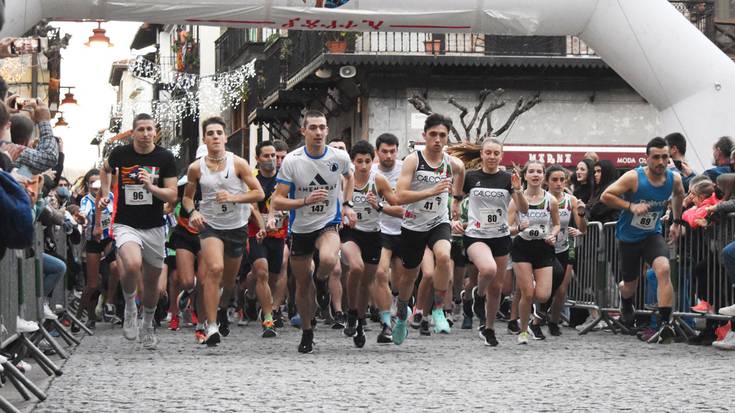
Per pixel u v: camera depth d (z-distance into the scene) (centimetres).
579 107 3334
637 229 1405
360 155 1331
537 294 1372
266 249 1545
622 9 1917
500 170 1348
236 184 1284
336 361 1116
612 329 1623
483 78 3278
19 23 1762
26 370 977
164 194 1239
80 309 1820
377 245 1284
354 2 1841
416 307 1656
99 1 1798
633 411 734
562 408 749
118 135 6950
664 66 1920
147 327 1297
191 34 6025
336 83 3516
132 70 5647
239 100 4547
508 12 1889
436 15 1866
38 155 1105
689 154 1922
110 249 1812
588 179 1789
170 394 828
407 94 3250
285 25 1841
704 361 1115
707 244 1363
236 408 747
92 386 887
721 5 3519
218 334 1269
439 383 905
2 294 861
